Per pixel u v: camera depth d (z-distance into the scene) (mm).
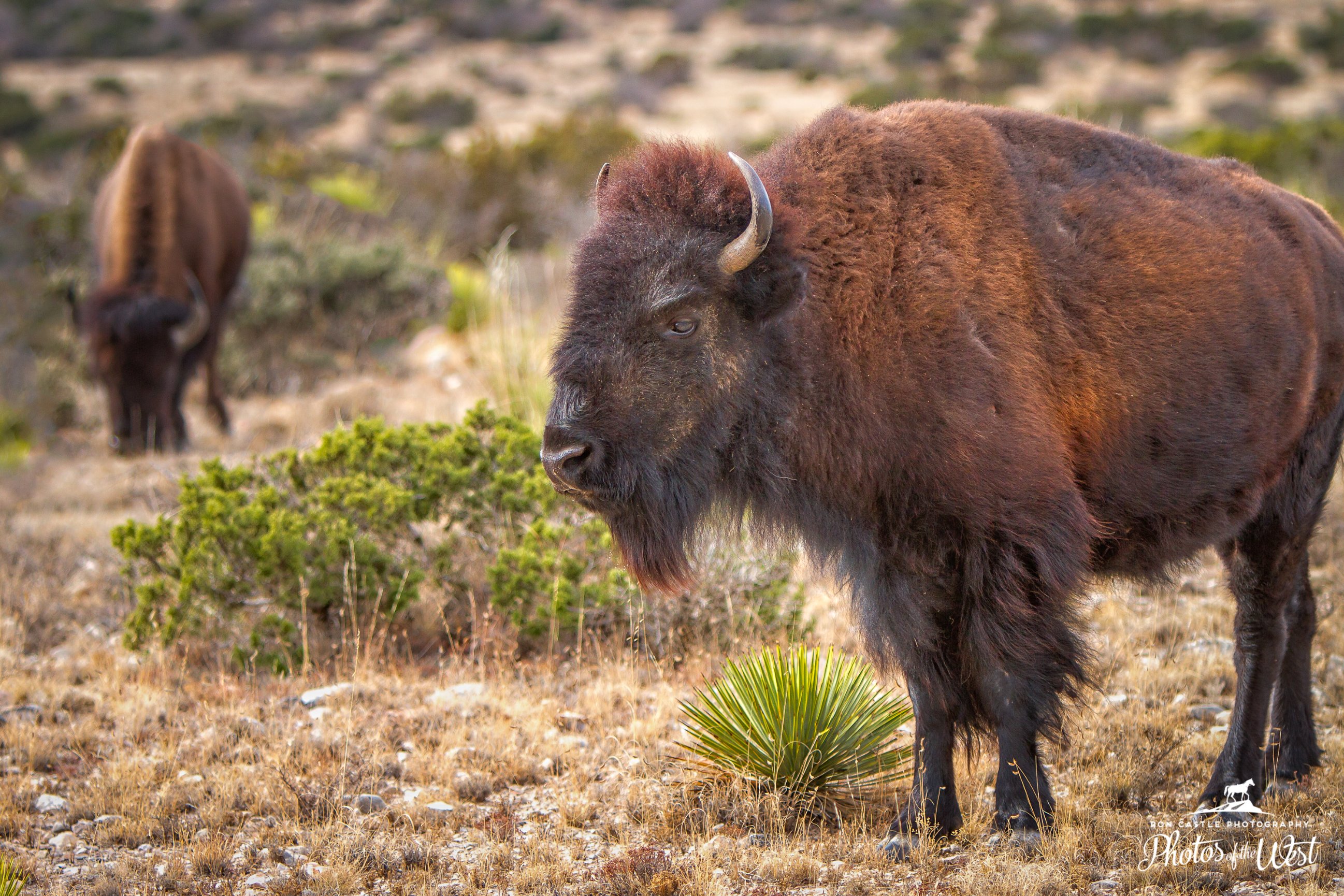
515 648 23406
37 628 25719
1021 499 14617
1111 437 15844
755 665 17688
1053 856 14828
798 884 14984
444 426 26812
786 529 15992
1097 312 15727
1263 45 193250
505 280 44625
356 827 16625
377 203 75875
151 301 42750
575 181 80875
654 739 19375
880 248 15164
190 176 48250
